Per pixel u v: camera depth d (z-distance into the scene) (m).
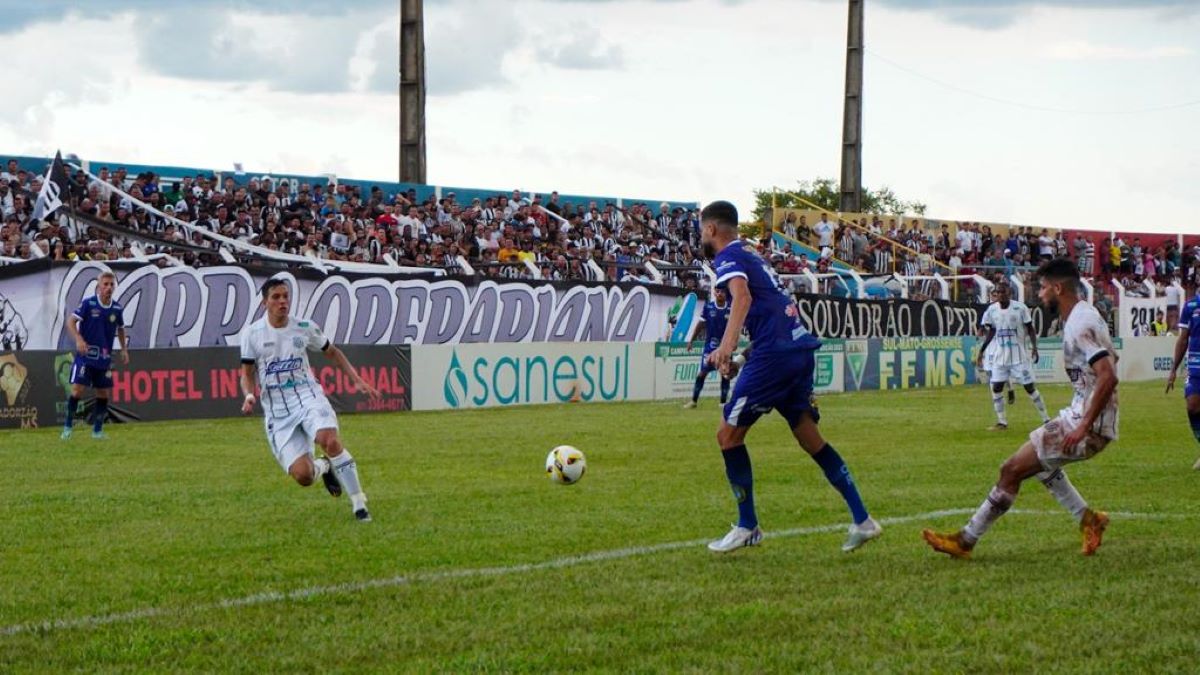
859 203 43.56
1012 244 45.47
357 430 18.16
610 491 11.43
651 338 27.75
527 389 23.89
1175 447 15.44
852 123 43.38
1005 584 7.03
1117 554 7.94
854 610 6.40
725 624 6.12
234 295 22.81
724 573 7.43
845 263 40.34
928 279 36.12
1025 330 18.94
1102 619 6.15
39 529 9.36
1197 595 6.69
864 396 26.62
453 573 7.53
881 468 13.19
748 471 8.03
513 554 8.20
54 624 6.29
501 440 16.61
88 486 11.95
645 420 19.95
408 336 24.38
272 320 9.86
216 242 26.91
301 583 7.28
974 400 25.34
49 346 21.00
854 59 43.22
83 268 21.31
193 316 22.42
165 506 10.55
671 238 37.16
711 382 26.95
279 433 9.87
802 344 7.95
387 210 30.17
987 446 15.83
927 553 8.05
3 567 7.87
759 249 35.19
